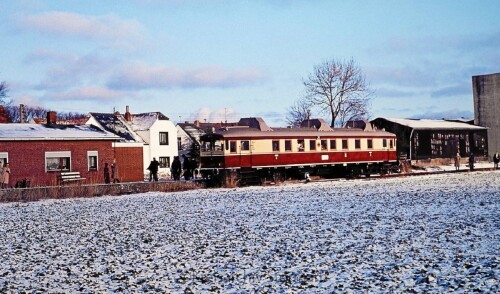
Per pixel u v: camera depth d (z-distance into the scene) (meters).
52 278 13.80
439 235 17.77
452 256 14.38
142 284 12.84
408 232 18.73
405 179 48.22
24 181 41.09
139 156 56.00
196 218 24.94
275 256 15.51
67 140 45.53
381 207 27.06
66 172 45.59
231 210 27.72
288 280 12.64
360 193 35.41
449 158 72.50
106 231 21.73
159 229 21.78
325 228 20.56
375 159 54.38
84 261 15.84
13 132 44.34
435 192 34.44
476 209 24.67
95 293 12.18
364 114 79.38
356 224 21.34
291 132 47.47
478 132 79.12
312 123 51.44
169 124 71.88
